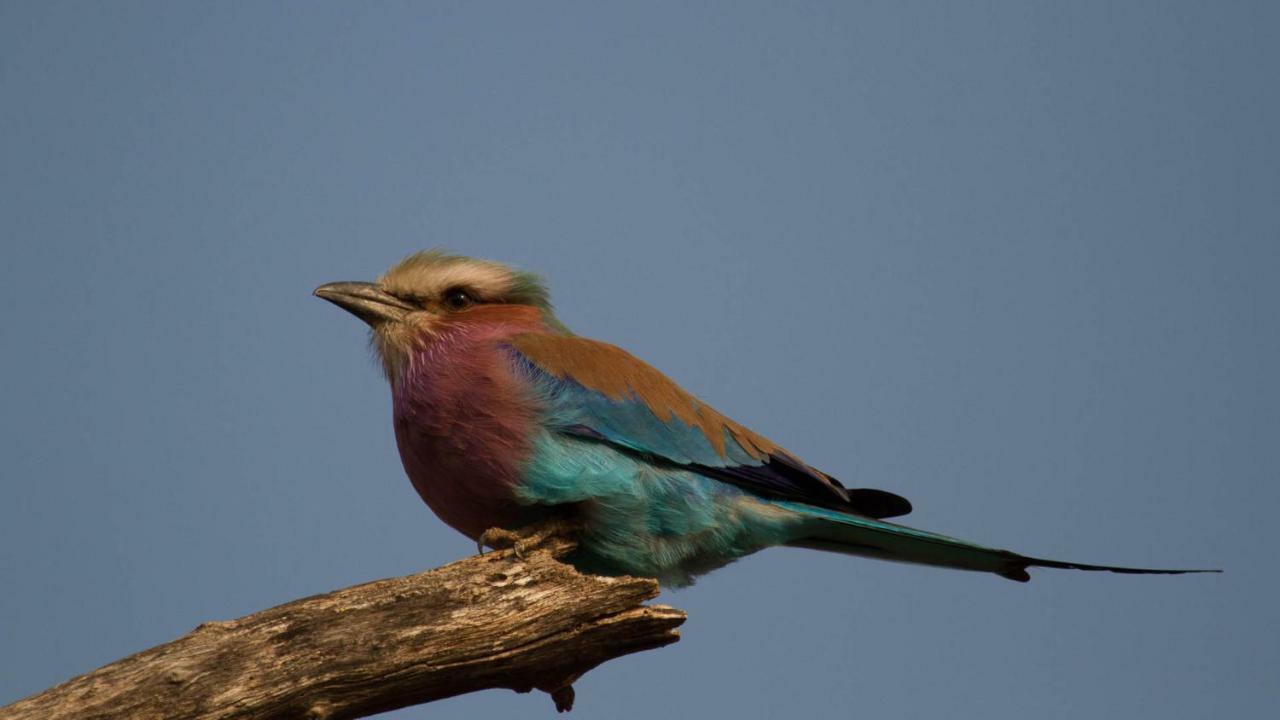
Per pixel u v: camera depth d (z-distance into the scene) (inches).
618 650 374.3
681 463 473.7
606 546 466.3
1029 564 477.7
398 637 348.8
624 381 475.2
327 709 343.9
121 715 322.0
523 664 364.5
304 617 346.6
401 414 476.1
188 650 334.3
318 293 495.5
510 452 455.8
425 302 496.7
